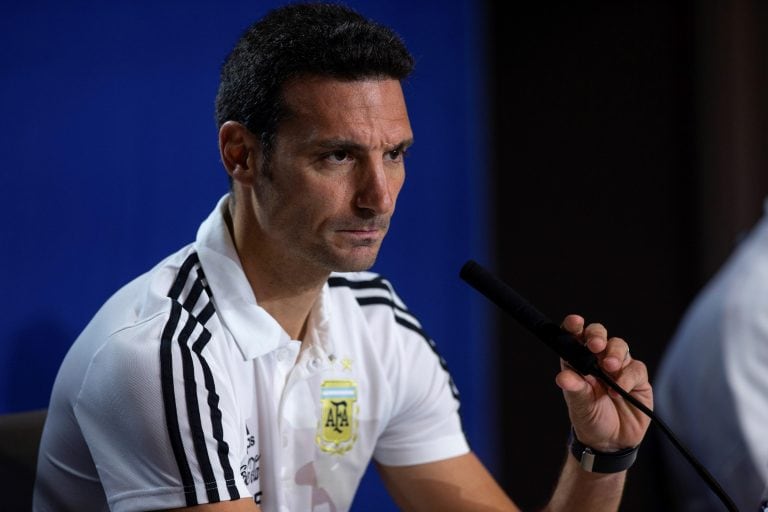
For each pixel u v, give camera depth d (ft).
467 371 17.70
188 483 7.24
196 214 14.30
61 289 13.34
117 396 7.35
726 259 19.33
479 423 17.88
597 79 19.61
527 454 19.63
